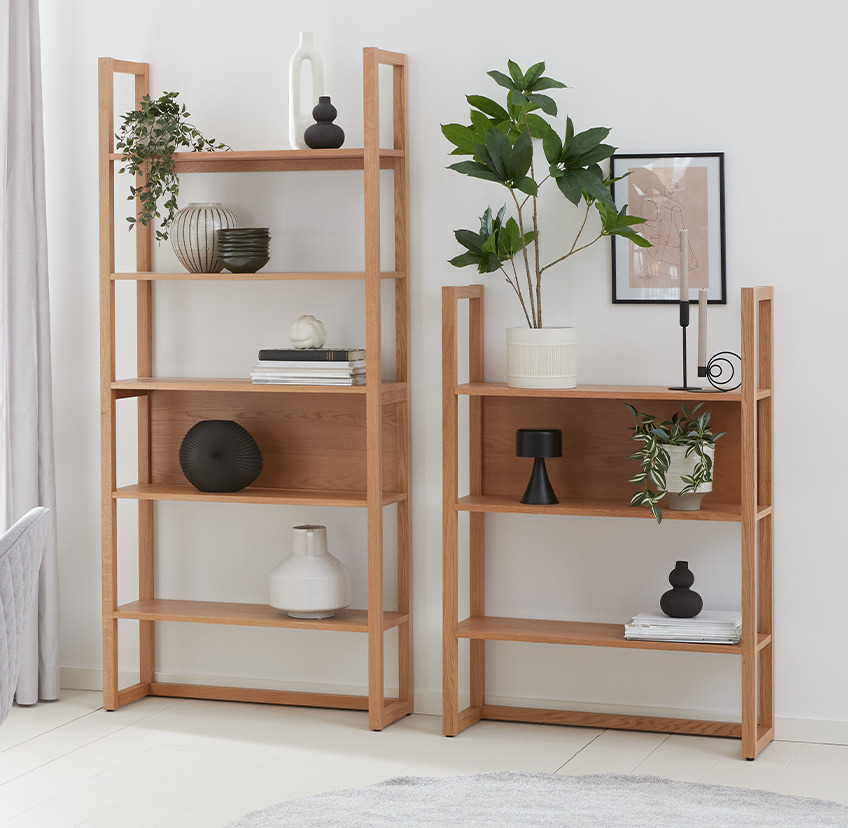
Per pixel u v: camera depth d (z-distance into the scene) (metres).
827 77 3.66
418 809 3.14
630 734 3.82
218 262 4.03
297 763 3.56
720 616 3.68
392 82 4.02
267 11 4.14
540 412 3.94
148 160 4.06
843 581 3.73
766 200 3.73
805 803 3.17
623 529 3.93
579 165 3.60
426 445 4.07
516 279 3.86
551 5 3.88
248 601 4.28
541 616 4.01
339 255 4.13
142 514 4.32
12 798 3.29
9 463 4.17
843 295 3.68
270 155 3.88
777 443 3.76
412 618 4.10
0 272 4.12
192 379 4.25
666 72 3.79
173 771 3.50
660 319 3.84
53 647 4.24
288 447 4.18
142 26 4.24
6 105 4.09
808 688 3.77
